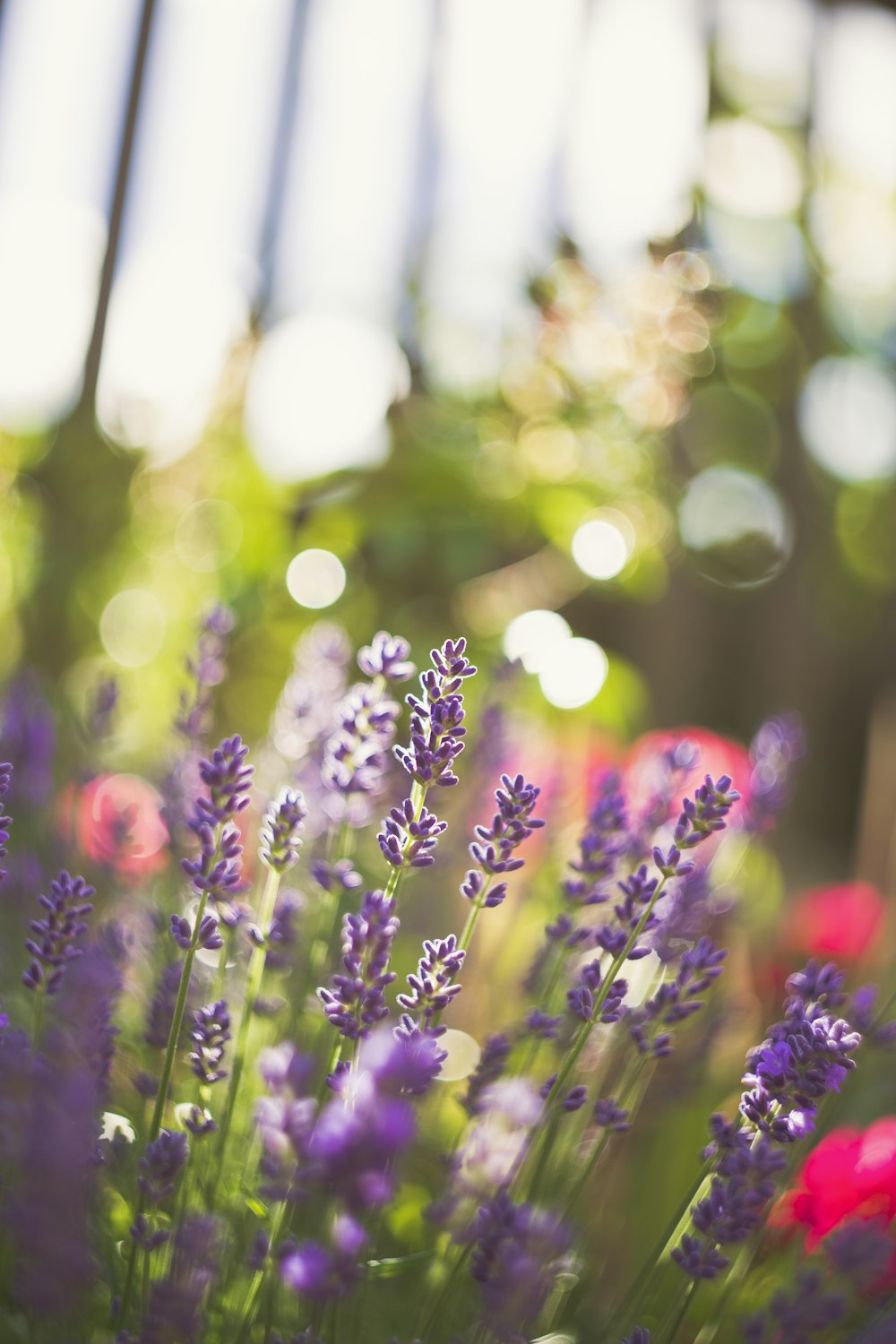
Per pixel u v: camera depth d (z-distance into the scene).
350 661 1.15
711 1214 0.52
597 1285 0.63
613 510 1.23
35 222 1.53
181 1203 0.52
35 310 1.49
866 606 2.27
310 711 0.70
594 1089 0.65
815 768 2.27
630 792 0.76
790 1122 0.52
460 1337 0.52
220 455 1.29
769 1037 0.54
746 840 0.73
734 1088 0.73
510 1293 0.49
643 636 2.14
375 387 1.23
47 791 0.73
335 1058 0.52
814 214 2.02
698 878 0.67
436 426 1.25
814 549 2.15
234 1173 0.57
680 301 1.22
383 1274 0.54
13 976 0.65
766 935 0.90
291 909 0.59
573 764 0.96
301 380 1.23
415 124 1.76
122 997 0.61
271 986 0.63
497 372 1.27
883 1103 0.71
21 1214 0.49
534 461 1.22
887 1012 0.65
